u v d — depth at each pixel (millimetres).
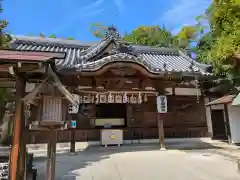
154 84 10469
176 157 8391
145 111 12523
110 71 9719
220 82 12719
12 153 3887
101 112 12695
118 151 9812
